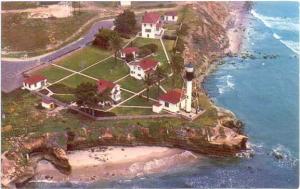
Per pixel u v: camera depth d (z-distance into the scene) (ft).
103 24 548.31
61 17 561.02
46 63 449.06
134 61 442.09
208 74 477.77
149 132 357.20
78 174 327.06
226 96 432.66
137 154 348.18
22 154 330.54
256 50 542.98
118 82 417.08
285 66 500.74
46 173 328.29
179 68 419.33
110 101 382.22
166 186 320.29
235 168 339.16
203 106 388.37
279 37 586.86
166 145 356.79
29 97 393.91
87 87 366.63
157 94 398.83
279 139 371.56
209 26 560.20
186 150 354.95
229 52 531.50
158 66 420.36
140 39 501.15
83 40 505.25
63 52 475.72
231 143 352.90
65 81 418.10
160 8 595.88
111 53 472.44
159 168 336.90
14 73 429.79
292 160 347.36
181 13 573.33
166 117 369.30
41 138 341.62
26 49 479.82
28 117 364.79
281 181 325.83
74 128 353.92
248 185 322.14
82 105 369.50
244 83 460.14
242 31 602.44
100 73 433.48
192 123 362.33
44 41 497.05
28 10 577.02
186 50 478.59
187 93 369.50
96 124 360.07
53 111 375.04
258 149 359.05
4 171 314.96
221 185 321.93
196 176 330.75
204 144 352.49
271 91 445.78
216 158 349.61
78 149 350.64
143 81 409.69
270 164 343.26
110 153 348.18
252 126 387.55
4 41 494.59
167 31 519.60
